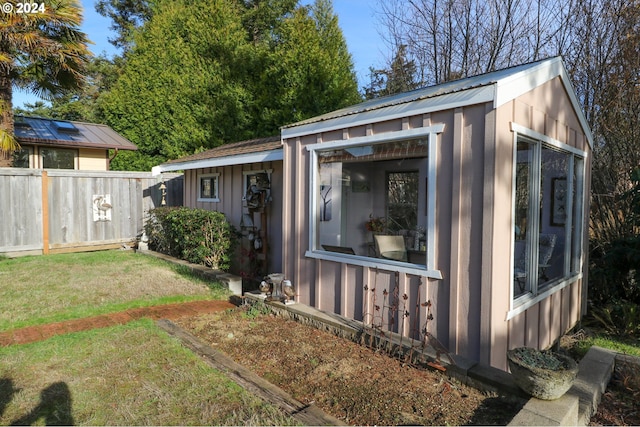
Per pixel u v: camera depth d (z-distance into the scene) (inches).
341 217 191.0
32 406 107.7
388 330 157.9
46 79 394.0
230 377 125.0
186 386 119.0
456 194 135.3
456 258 135.4
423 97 144.1
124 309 205.3
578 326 219.1
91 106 838.5
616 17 294.4
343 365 138.4
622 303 222.4
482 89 127.5
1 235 345.4
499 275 129.6
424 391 120.4
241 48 632.4
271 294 206.8
